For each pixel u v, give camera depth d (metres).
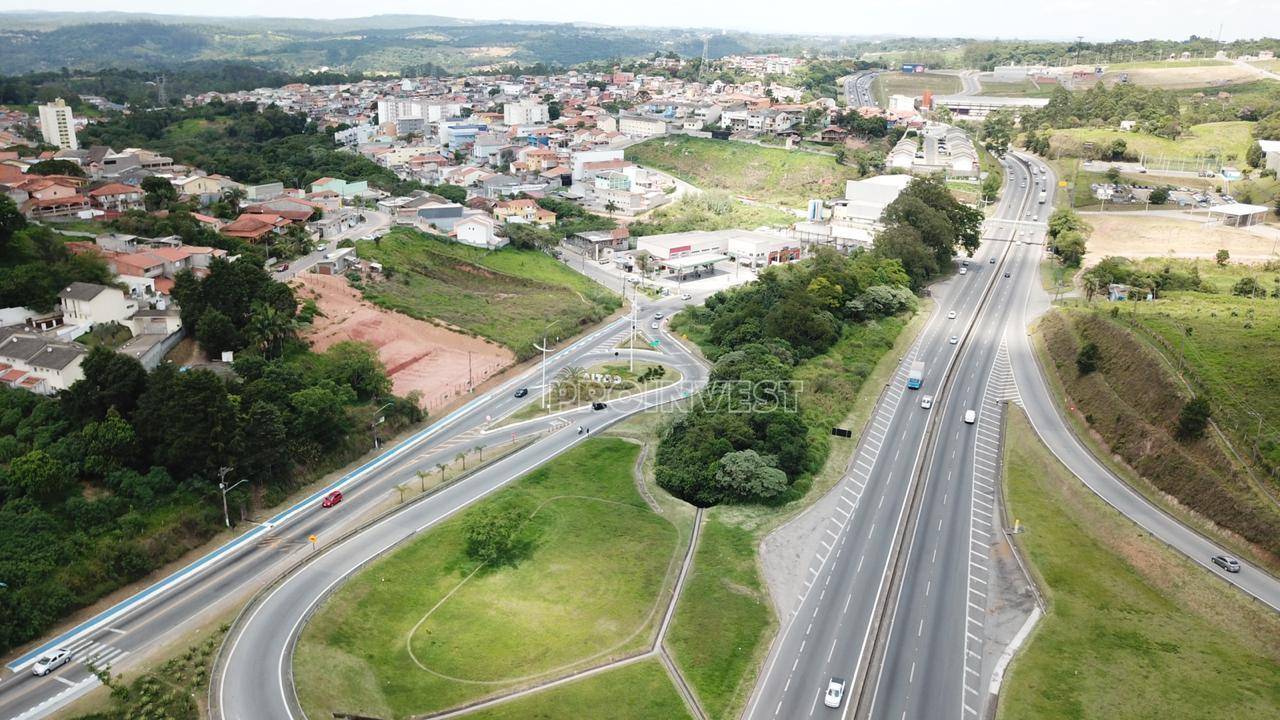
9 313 136.75
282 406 132.62
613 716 88.06
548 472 135.88
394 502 126.00
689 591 107.94
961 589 108.25
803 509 125.88
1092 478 132.75
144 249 175.62
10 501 103.00
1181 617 102.88
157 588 103.62
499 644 98.19
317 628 96.75
